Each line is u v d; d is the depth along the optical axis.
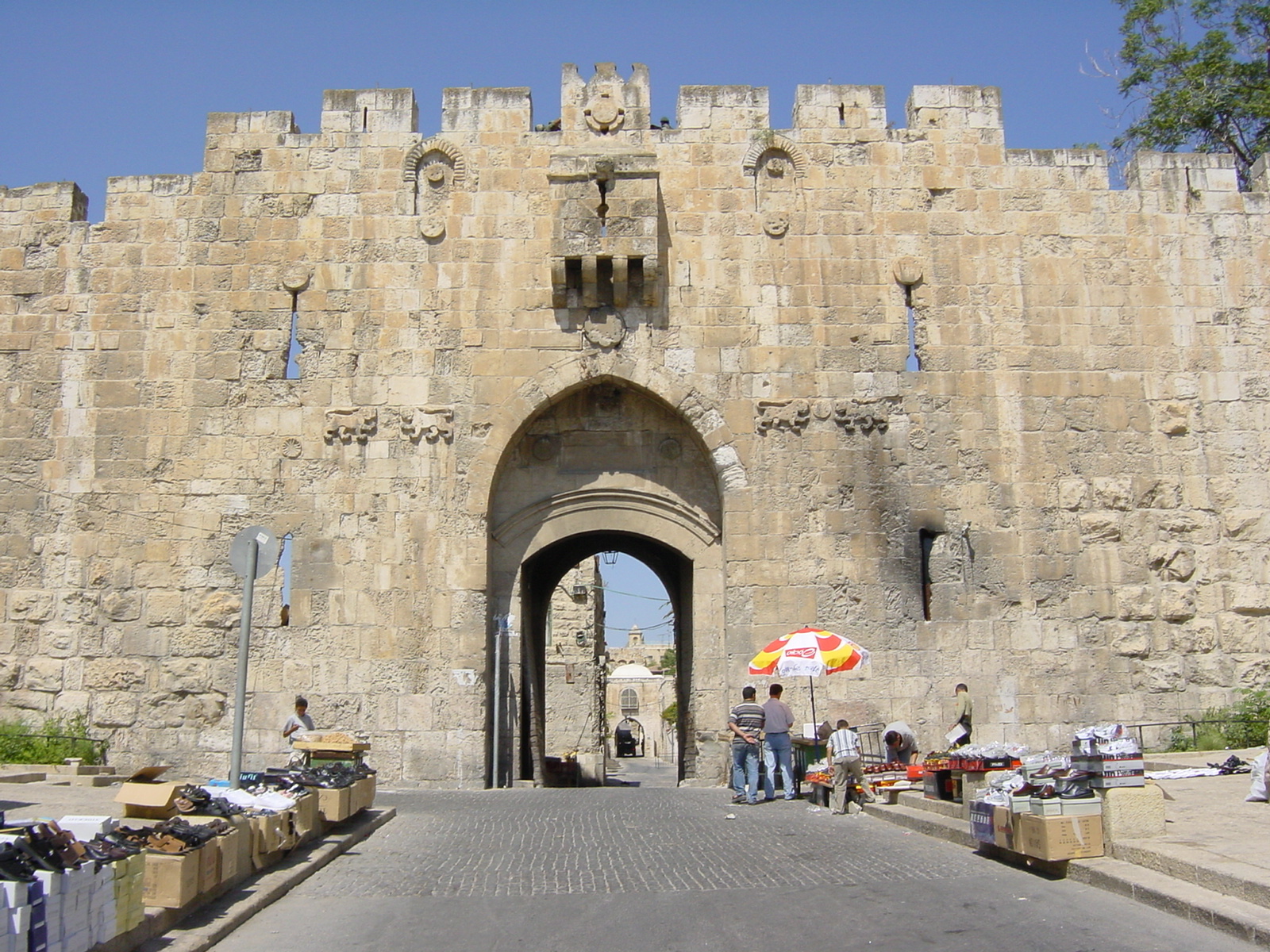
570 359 23.17
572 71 24.33
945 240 23.78
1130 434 23.23
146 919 8.62
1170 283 23.80
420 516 22.64
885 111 24.19
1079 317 23.59
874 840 13.76
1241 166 33.88
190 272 23.58
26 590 22.56
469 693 22.02
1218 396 23.42
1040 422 23.19
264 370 23.19
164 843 9.20
